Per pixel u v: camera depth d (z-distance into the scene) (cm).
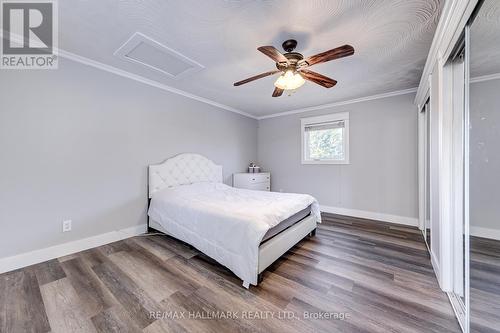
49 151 221
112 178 269
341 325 135
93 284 177
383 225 337
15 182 202
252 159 511
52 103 222
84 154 245
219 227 202
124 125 280
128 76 281
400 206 347
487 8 117
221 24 181
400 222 346
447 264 166
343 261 218
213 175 401
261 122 522
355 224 342
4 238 197
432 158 207
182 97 353
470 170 146
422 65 254
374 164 370
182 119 353
